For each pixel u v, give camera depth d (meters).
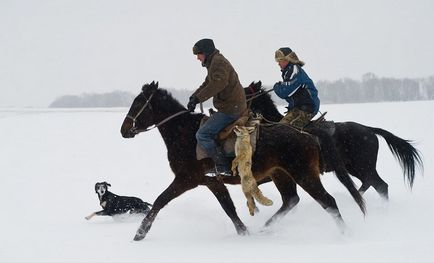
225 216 12.95
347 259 7.94
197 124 10.82
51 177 21.47
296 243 9.80
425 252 8.11
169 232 11.25
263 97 12.30
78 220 13.38
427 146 24.67
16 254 9.31
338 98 157.75
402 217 11.87
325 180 18.36
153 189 18.53
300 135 10.46
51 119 55.25
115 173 22.44
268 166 10.46
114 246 9.86
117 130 42.00
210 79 10.25
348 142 13.04
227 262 8.18
